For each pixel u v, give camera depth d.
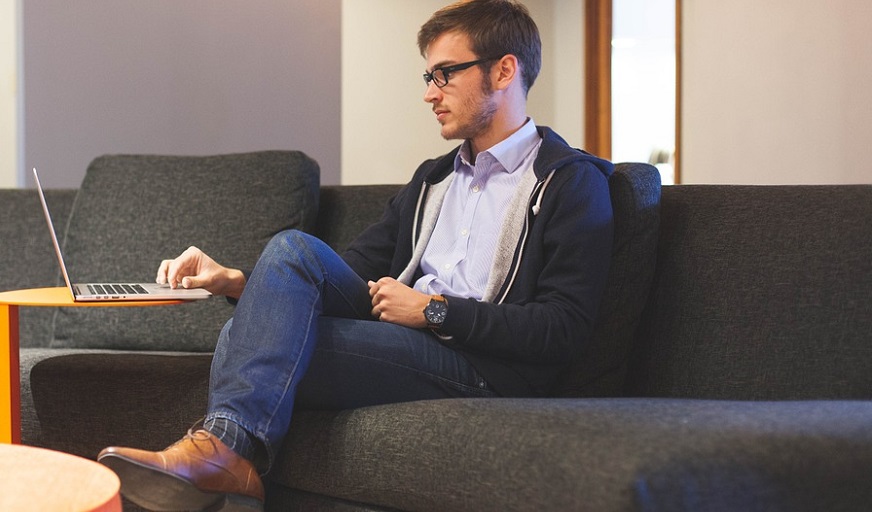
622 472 1.26
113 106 3.92
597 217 1.94
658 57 5.80
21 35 3.72
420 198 2.21
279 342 1.74
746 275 2.01
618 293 2.04
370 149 6.70
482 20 2.08
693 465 1.26
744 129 4.96
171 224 2.76
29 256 2.94
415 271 2.15
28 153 3.75
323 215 2.81
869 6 4.24
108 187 2.84
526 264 1.96
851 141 4.34
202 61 4.13
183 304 2.68
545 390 1.96
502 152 2.07
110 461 1.53
